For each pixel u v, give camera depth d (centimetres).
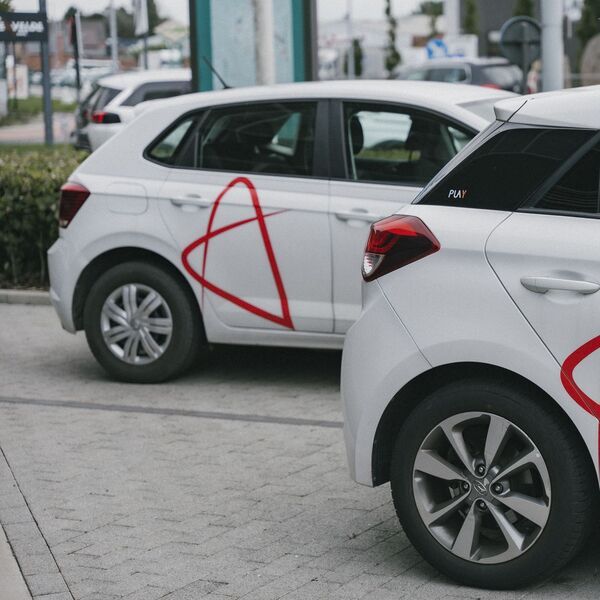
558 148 565
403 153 946
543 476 555
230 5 1598
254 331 983
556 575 593
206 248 983
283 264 963
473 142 593
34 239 1471
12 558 640
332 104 970
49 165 1525
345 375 607
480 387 567
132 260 1021
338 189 952
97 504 727
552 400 556
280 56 1612
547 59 1521
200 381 1040
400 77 3522
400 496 592
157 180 1005
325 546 650
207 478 774
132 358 1027
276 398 979
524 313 553
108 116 2131
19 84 5091
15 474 788
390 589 586
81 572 621
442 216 581
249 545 654
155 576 613
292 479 768
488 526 582
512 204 570
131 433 884
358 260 941
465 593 576
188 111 1012
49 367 1109
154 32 6194
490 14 6500
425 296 577
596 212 552
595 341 538
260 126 987
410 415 586
